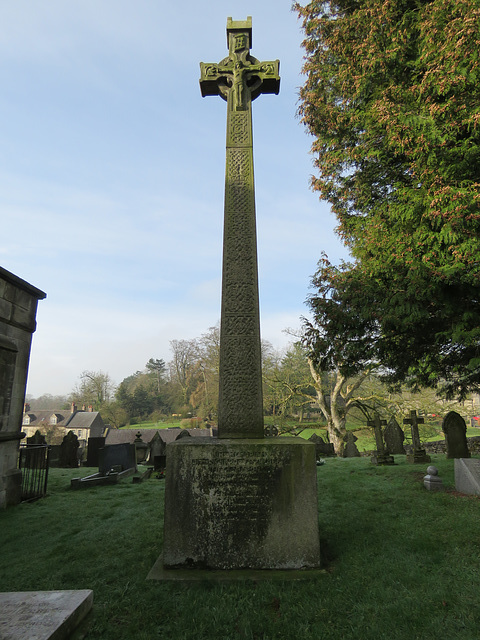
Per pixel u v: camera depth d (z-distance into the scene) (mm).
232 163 5277
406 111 7812
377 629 2703
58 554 4395
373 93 9008
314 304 9117
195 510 3891
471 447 14281
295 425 27625
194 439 4473
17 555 4406
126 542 4695
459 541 4242
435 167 7625
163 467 11914
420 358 9383
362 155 9102
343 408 24297
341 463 11617
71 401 68875
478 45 6824
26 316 7797
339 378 23891
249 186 5184
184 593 3336
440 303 7273
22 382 7613
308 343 9953
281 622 2867
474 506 5531
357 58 9055
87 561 4141
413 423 11141
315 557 3797
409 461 11109
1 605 2139
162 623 2916
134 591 3389
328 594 3256
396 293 7590
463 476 6551
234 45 5777
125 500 7160
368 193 10070
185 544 3836
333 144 10492
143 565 3951
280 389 27719
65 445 14125
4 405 6953
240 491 3920
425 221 7723
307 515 3883
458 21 6961
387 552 4070
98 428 59219
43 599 2219
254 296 4805
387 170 9445
